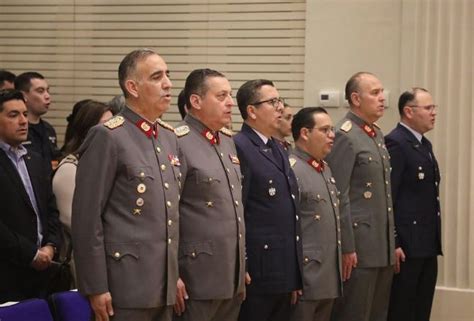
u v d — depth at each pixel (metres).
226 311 4.11
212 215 3.95
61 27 7.04
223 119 4.06
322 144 4.75
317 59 6.49
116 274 3.43
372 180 5.09
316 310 4.74
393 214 5.28
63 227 4.59
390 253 5.14
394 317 5.42
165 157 3.62
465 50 6.16
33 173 4.58
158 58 3.60
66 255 4.61
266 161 4.38
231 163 4.13
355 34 6.41
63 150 4.76
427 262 5.55
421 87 6.23
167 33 6.86
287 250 4.36
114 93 6.96
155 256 3.48
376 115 5.14
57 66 7.05
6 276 4.34
